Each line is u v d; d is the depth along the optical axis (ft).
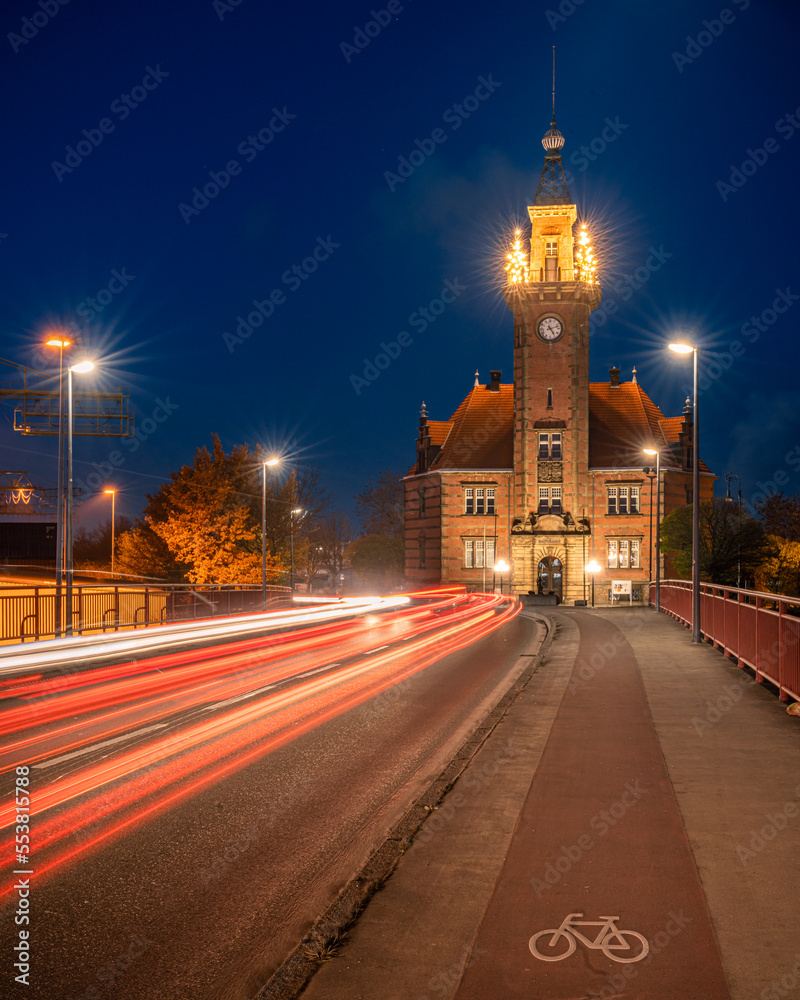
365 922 15.80
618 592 159.74
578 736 32.19
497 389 207.62
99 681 51.11
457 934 15.25
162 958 15.25
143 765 29.66
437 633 92.12
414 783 27.53
